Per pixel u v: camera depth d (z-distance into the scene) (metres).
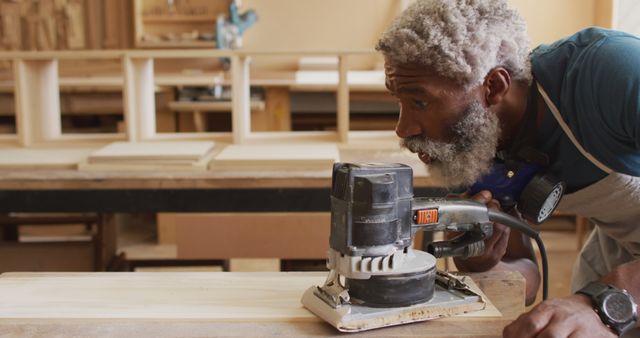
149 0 4.33
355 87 3.63
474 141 1.05
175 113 4.02
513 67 1.06
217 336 0.91
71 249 2.41
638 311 0.92
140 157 2.02
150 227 4.18
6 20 4.30
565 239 3.71
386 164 0.94
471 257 1.11
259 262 3.31
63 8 4.30
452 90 1.01
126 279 1.12
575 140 1.08
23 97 2.34
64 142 2.43
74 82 3.62
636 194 1.13
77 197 1.86
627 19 3.03
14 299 1.03
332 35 4.45
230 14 4.04
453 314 0.97
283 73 4.20
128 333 0.92
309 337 0.91
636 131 0.96
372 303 0.94
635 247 1.31
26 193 1.86
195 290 1.07
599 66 1.00
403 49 0.98
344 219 0.90
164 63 4.27
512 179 1.16
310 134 2.50
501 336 0.91
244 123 2.41
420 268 0.95
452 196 1.17
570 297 0.92
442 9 0.98
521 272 1.29
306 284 1.10
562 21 3.99
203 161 2.04
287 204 1.88
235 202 1.88
